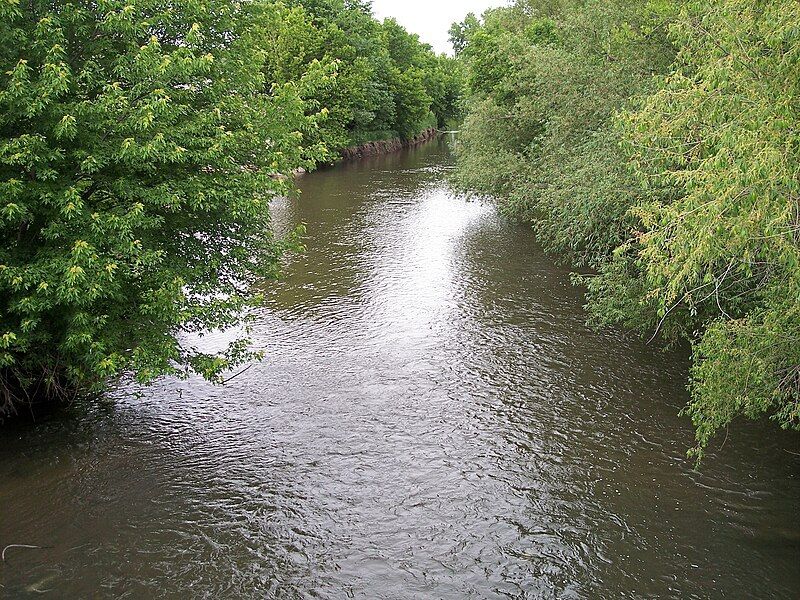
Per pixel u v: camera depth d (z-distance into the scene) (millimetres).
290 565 10938
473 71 37875
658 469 13430
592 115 22047
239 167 15469
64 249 12719
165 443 14461
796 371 10633
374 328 21047
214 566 10891
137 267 14203
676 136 11031
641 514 12086
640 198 16422
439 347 19531
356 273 26922
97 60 13734
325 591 10375
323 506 12438
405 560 11062
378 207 41281
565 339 19922
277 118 16547
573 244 20328
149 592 10305
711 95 9406
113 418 15500
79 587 10352
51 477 13156
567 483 13039
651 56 20672
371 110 73938
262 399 16469
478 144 33594
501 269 27109
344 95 66250
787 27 8008
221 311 15961
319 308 22875
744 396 10734
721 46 9773
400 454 14102
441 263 28141
